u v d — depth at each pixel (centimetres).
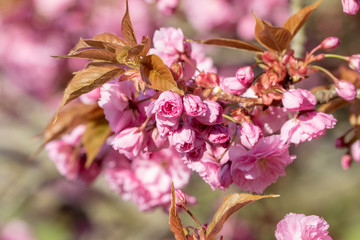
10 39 158
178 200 73
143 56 70
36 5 155
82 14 154
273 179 76
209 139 71
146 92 77
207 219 151
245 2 141
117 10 151
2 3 154
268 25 75
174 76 72
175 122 69
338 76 86
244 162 75
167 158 93
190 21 146
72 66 159
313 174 166
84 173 97
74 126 88
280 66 77
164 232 164
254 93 77
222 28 144
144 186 94
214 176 76
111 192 163
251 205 151
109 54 71
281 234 71
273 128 79
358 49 122
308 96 74
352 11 75
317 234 71
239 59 147
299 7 101
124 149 75
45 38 157
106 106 76
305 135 74
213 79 76
